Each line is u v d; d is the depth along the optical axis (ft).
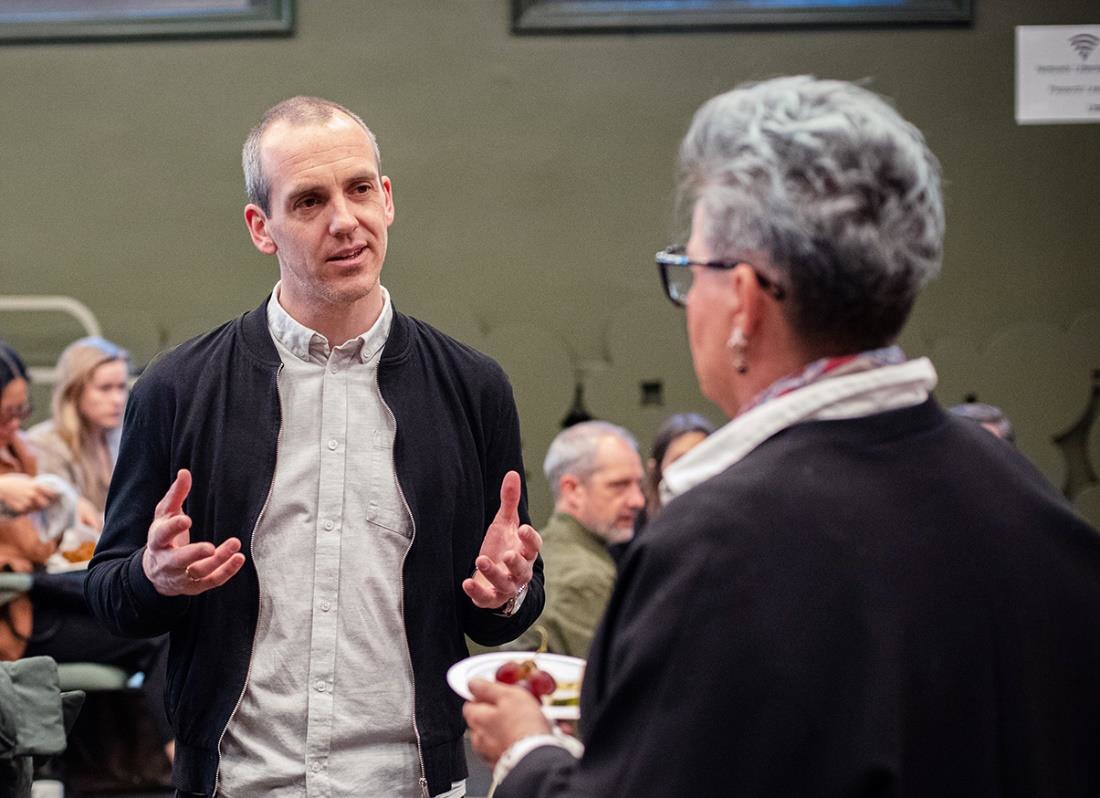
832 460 4.48
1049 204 19.40
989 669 4.34
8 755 7.77
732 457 4.65
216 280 19.98
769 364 4.68
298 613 6.83
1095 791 4.49
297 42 19.86
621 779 4.21
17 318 19.98
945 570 4.37
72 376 15.92
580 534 13.01
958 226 19.48
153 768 14.94
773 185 4.46
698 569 4.26
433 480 7.04
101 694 14.98
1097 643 4.51
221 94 19.93
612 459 12.98
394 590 6.95
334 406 7.01
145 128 19.99
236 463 6.89
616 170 19.70
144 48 19.97
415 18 19.83
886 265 4.43
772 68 19.47
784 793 4.14
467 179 19.84
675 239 5.04
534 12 19.70
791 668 4.16
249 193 7.08
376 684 6.86
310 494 6.93
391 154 19.88
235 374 7.06
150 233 20.02
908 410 4.66
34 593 13.52
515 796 4.56
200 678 6.82
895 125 4.54
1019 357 19.30
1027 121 19.36
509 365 19.60
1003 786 4.32
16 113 20.04
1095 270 19.38
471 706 5.05
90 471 15.90
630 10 19.61
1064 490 19.36
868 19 19.31
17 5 20.06
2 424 13.69
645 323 19.60
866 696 4.17
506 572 6.44
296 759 6.73
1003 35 19.34
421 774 6.88
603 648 4.51
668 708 4.18
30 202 20.10
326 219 6.76
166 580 6.29
